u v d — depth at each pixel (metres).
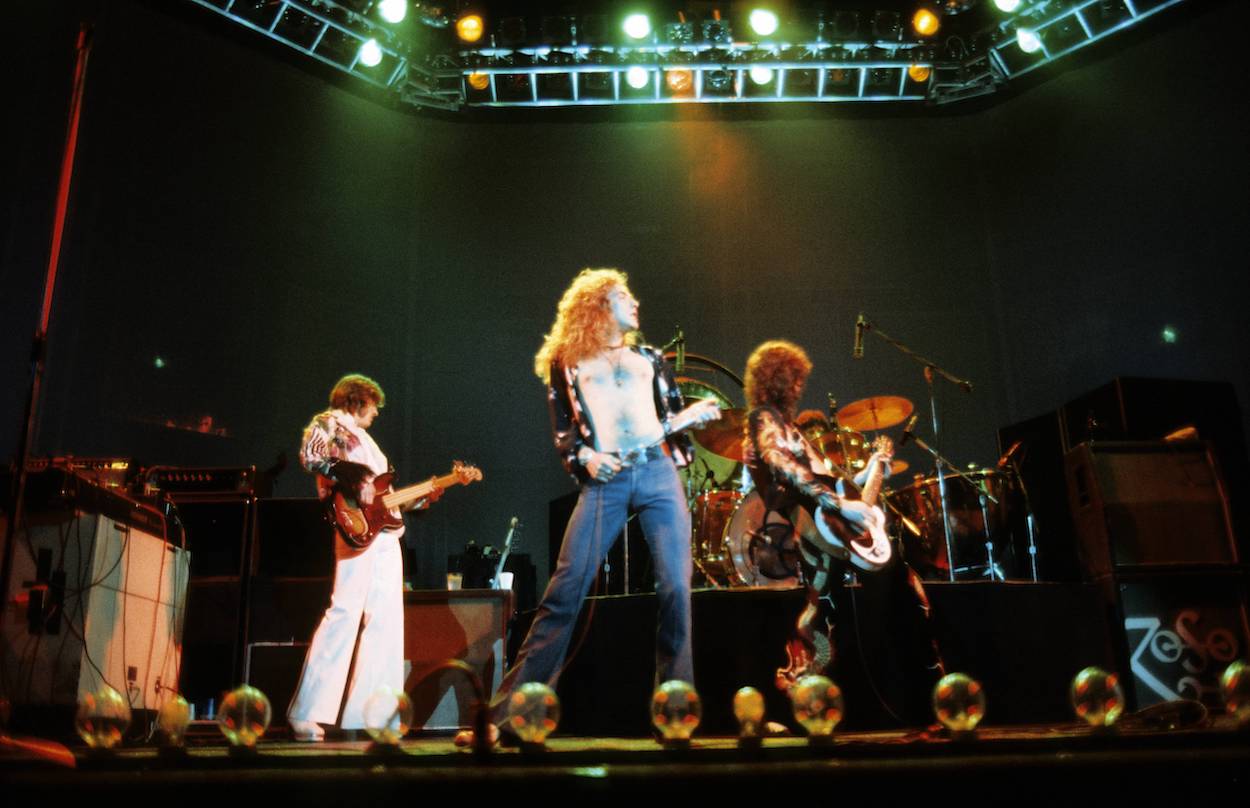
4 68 7.04
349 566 4.52
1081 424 6.26
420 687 5.11
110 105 7.61
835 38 7.84
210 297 7.93
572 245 9.27
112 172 7.53
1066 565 6.37
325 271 8.66
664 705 2.93
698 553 5.80
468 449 8.79
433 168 9.44
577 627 4.61
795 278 9.16
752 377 4.00
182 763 2.63
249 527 5.49
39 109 7.19
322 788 2.50
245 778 2.50
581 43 7.89
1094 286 8.51
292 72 8.84
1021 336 8.85
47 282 3.21
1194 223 8.02
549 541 7.83
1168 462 4.96
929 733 3.28
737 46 7.87
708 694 4.27
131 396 7.32
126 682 4.46
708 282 9.15
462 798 2.49
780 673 3.80
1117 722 3.08
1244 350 7.59
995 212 9.20
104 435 7.11
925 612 4.03
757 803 2.51
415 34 8.01
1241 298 7.66
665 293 9.12
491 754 2.61
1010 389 8.82
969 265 9.16
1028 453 6.68
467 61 8.09
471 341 9.05
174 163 7.93
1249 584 4.73
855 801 2.53
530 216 9.35
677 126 9.59
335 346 8.58
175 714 2.90
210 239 8.02
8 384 6.68
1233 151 7.89
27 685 3.97
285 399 8.19
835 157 9.49
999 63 8.21
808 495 3.69
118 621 4.42
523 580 7.86
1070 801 2.57
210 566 5.47
